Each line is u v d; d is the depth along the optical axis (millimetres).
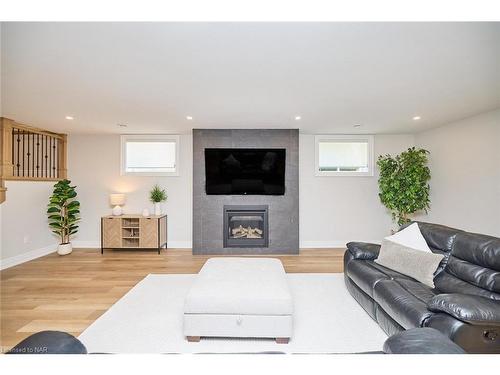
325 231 5500
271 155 4992
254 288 2246
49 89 2934
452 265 2287
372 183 5512
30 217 4559
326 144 5562
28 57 2207
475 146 4074
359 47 2068
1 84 2785
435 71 2496
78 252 5020
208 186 5035
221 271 2648
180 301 2898
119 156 5430
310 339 2191
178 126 4797
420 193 4828
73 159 5414
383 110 3781
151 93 3070
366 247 3137
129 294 3070
